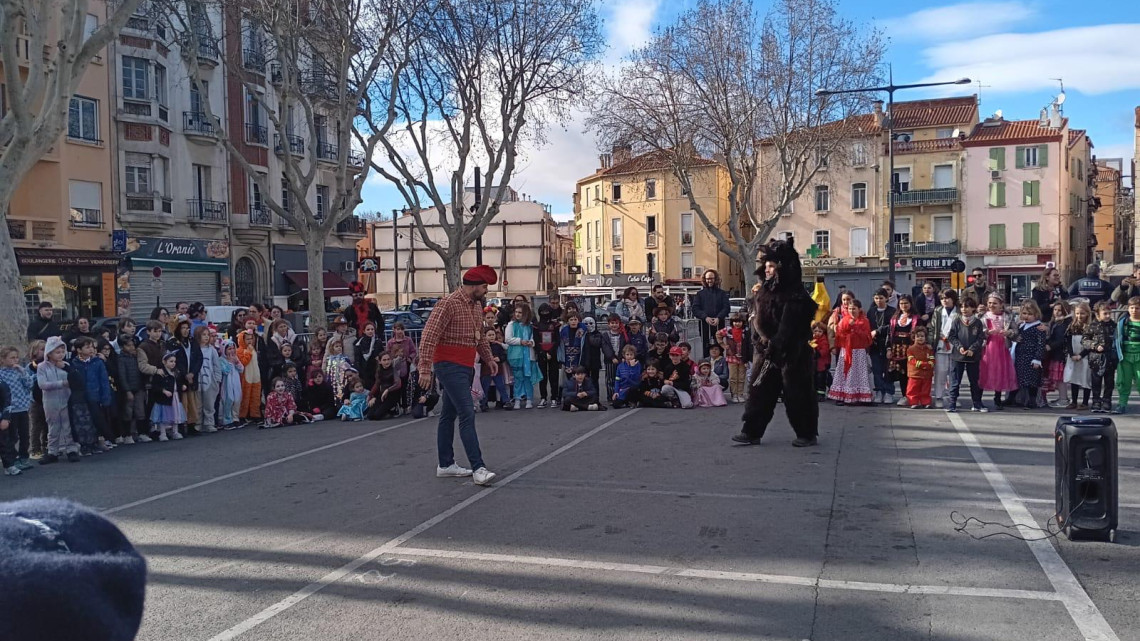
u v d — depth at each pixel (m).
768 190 55.75
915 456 8.48
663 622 4.46
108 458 10.42
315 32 21.16
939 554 5.44
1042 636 4.18
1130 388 11.29
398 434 11.21
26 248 27.31
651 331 13.28
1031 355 11.83
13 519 1.26
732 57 32.12
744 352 13.10
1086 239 60.62
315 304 21.30
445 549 5.80
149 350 11.81
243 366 13.31
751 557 5.46
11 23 13.12
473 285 7.86
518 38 23.09
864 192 55.00
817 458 8.48
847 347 12.30
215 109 34.50
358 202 21.33
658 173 60.09
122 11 14.11
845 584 4.94
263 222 36.91
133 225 31.41
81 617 1.16
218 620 4.65
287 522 6.68
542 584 5.07
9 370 9.65
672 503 6.84
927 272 53.78
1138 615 4.41
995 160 53.12
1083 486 5.64
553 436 10.41
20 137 13.49
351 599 4.92
